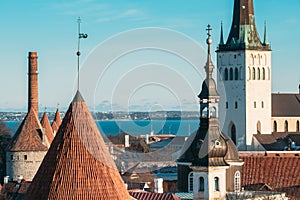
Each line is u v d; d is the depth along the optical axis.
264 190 136.75
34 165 170.88
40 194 58.00
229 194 124.56
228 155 133.62
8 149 172.12
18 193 135.62
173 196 99.69
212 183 99.25
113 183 58.59
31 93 183.75
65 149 58.59
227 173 133.12
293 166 142.38
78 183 57.75
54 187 57.72
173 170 127.12
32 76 183.62
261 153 176.50
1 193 136.88
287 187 139.50
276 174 141.50
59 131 59.44
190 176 124.38
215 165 99.00
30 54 183.75
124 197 59.22
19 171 171.00
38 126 173.25
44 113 179.00
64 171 58.09
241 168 137.00
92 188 57.81
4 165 184.00
